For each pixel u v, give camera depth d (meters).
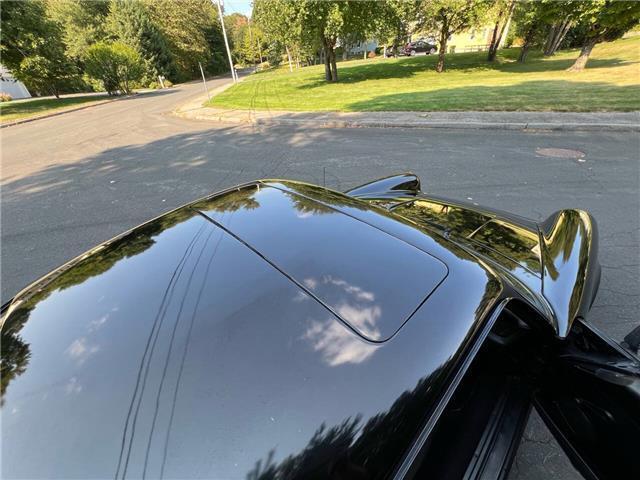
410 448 0.92
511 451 1.38
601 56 22.36
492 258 1.82
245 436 0.82
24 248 3.91
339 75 23.05
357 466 0.84
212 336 0.99
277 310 1.05
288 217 1.51
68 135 11.39
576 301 1.58
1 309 1.46
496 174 5.06
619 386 1.31
